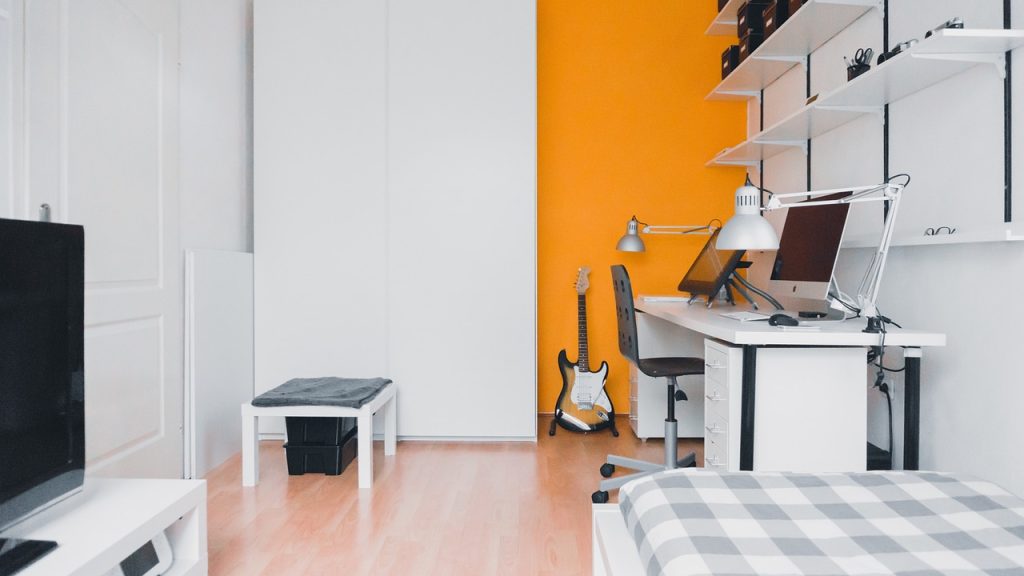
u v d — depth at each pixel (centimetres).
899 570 94
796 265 269
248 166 377
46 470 154
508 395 366
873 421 273
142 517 159
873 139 278
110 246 237
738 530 108
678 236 423
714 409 238
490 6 365
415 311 366
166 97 279
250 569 206
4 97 190
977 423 214
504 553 219
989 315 209
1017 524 110
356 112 366
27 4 197
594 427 383
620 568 117
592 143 423
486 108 366
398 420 367
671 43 423
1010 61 201
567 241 423
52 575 129
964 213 221
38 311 153
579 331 392
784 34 308
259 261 367
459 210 366
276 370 367
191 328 295
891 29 262
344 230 367
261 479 298
